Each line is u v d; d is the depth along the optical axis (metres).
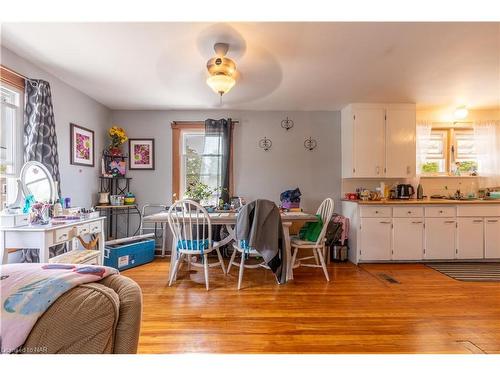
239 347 1.71
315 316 2.12
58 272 0.78
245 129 4.16
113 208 3.78
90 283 0.77
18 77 2.36
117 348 0.72
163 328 1.94
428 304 2.35
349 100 3.70
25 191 2.28
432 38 2.11
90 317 0.68
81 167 3.33
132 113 4.11
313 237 3.06
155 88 3.21
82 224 2.38
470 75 2.85
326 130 4.19
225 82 2.25
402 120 3.84
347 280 2.96
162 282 2.87
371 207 3.60
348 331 1.91
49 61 2.50
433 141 4.17
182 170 4.16
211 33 2.03
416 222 3.59
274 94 3.44
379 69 2.68
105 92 3.35
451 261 3.66
